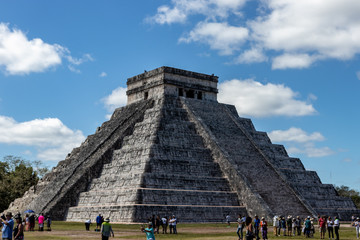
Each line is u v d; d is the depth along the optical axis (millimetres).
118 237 38875
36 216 63344
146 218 54969
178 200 59062
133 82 86812
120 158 69312
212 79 86500
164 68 80000
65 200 66688
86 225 48375
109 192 61625
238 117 84438
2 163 103375
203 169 66375
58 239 35594
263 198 64438
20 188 97125
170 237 40562
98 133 82625
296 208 65375
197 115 76875
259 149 74250
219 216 60062
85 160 73125
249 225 28172
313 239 41188
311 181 77812
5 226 22062
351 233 48156
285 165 78375
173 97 79500
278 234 47469
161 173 61688
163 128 71375
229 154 70375
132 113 79438
